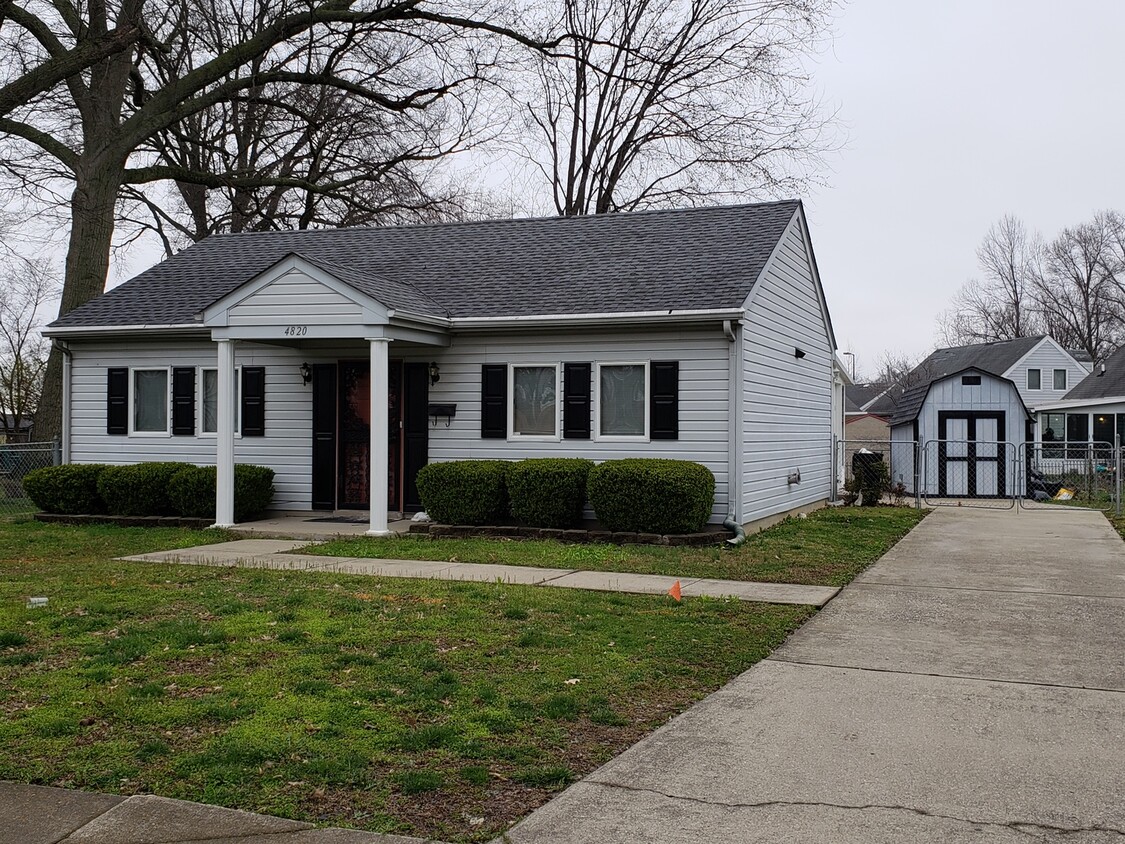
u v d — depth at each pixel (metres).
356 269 16.94
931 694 6.27
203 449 16.72
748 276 14.34
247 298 14.45
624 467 13.20
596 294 14.69
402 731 5.31
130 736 5.23
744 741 5.32
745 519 14.05
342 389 16.27
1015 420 24.89
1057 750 5.20
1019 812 4.36
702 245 15.95
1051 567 11.91
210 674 6.42
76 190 21.80
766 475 15.38
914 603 9.46
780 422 16.36
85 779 4.65
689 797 4.52
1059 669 6.94
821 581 10.54
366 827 4.17
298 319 14.16
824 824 4.22
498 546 12.85
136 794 4.50
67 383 17.41
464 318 14.77
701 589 9.91
